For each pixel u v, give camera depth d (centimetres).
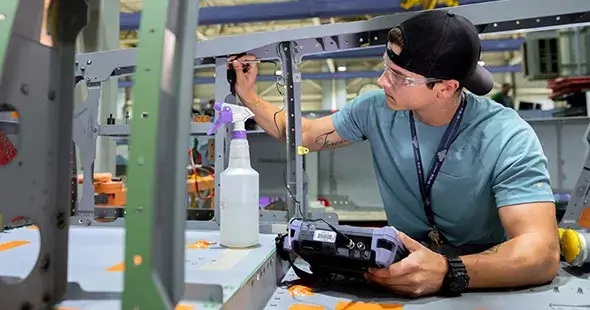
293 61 126
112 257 93
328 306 78
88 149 143
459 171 102
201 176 252
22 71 54
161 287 46
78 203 142
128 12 413
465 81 94
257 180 103
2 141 61
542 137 306
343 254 80
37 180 58
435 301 80
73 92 62
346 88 728
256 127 246
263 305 80
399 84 94
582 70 330
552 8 107
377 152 118
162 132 48
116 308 60
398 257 80
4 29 51
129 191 46
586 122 297
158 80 47
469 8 112
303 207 127
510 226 92
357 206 330
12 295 55
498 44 506
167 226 49
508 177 95
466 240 112
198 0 56
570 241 99
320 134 129
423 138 107
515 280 84
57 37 60
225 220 100
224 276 74
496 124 101
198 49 132
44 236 59
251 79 133
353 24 120
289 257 95
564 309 75
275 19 360
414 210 114
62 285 62
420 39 88
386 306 77
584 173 121
